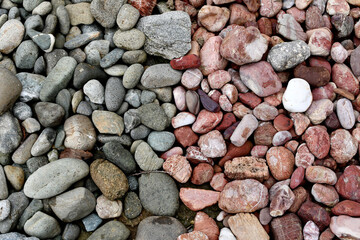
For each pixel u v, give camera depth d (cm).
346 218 52
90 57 58
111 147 55
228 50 56
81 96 57
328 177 54
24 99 56
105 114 57
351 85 58
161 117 57
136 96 58
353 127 58
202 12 59
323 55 58
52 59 58
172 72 58
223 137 58
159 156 58
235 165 56
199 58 59
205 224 54
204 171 56
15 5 60
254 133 58
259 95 57
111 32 60
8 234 51
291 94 56
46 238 52
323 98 57
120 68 58
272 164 56
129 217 55
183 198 55
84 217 54
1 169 54
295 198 54
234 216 53
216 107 57
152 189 55
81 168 54
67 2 61
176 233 53
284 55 56
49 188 52
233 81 58
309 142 56
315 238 52
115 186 53
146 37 59
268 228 54
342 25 60
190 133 58
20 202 53
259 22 61
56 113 55
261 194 54
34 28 58
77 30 60
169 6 60
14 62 58
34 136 55
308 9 61
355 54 59
